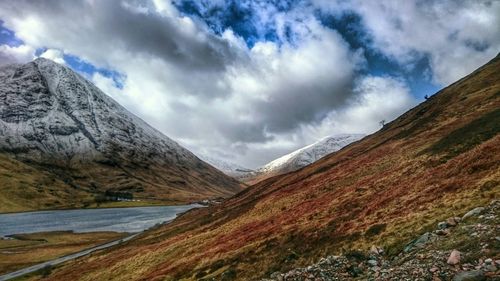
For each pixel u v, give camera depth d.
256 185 155.25
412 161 57.53
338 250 33.34
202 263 48.19
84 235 155.25
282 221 54.53
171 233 105.38
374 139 121.62
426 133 78.69
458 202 29.69
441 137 65.00
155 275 51.12
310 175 100.38
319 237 38.84
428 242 23.80
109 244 125.69
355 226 36.81
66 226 189.00
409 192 39.81
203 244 63.19
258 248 44.00
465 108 84.12
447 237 22.95
